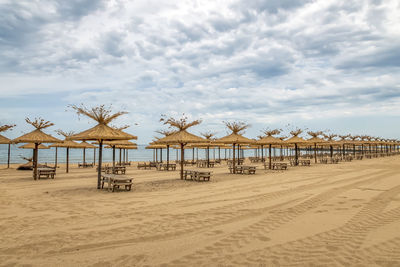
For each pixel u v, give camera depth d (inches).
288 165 992.9
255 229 195.8
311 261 137.0
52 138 579.5
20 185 463.5
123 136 439.8
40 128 587.8
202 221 219.6
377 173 621.6
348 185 427.8
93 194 363.9
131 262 138.9
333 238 173.3
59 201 311.7
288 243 165.0
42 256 147.6
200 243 167.0
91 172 755.4
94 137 411.5
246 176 609.9
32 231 193.8
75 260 141.9
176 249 157.0
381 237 173.3
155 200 315.6
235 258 142.6
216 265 134.0
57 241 172.1
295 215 238.4
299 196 334.0
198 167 999.6
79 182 510.6
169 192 379.2
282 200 309.4
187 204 290.8
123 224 211.8
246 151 4220.0
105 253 151.6
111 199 323.9
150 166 959.6
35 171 553.6
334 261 136.5
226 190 391.2
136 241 171.8
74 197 339.9
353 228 195.6
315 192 362.6
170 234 185.6
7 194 364.2
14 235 184.4
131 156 2716.5
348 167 826.8
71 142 768.3
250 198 324.2
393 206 270.8
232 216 236.1
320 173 637.9
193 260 140.6
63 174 691.4
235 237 178.1
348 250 151.4
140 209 266.4
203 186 442.6
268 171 740.0
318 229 194.4
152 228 200.2
